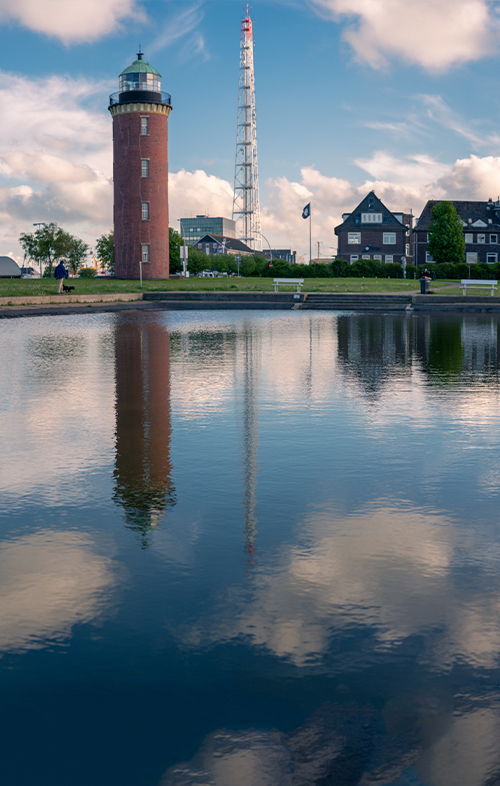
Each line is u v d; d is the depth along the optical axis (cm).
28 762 252
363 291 4162
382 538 471
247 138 14312
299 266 7288
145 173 6638
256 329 2288
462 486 596
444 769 248
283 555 439
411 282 5272
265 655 320
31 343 1814
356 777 244
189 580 401
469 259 9238
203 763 250
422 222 9125
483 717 276
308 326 2422
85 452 712
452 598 378
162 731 268
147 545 458
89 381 1176
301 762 252
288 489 586
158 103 6550
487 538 471
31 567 422
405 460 683
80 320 2723
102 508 536
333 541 464
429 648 326
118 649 326
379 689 294
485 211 9469
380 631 342
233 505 543
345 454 705
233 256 12488
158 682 299
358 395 1055
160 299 3938
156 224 6738
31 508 537
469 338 1981
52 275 10575
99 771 248
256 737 264
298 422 862
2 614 361
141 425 841
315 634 338
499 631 342
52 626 348
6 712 280
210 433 800
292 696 289
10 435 786
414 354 1589
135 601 375
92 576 408
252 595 382
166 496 567
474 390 1103
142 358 1495
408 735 266
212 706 283
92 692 292
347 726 271
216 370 1316
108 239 12675
